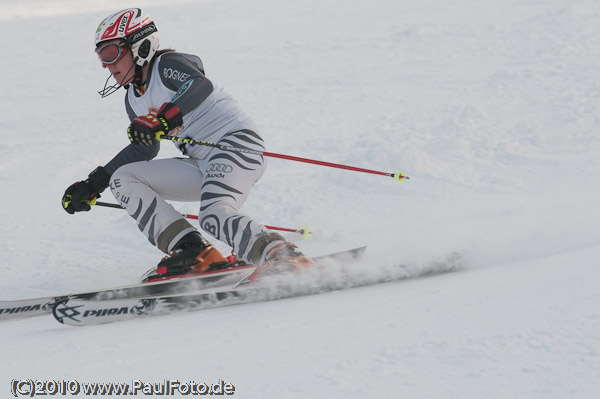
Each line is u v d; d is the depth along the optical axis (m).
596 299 8.91
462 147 24.42
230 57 46.81
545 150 23.72
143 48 12.97
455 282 10.95
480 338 7.99
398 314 9.30
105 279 14.72
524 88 33.56
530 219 15.44
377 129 28.16
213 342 8.80
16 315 11.97
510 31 48.81
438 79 37.44
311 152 25.56
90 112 35.16
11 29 63.38
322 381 7.19
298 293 11.61
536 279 10.34
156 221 13.34
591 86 32.53
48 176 24.77
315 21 60.47
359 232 16.66
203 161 13.48
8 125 32.84
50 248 17.17
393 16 59.97
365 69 41.28
